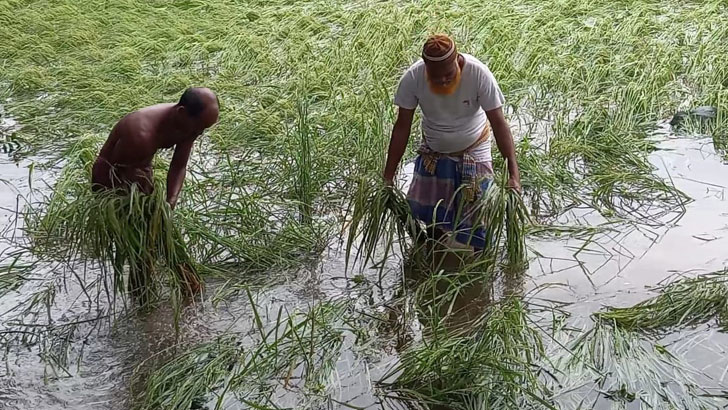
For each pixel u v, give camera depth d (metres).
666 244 5.14
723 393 3.76
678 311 4.35
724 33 8.94
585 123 6.77
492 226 4.79
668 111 7.26
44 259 5.18
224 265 5.08
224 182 6.09
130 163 4.50
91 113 7.64
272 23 10.30
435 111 4.91
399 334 4.38
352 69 8.38
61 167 6.68
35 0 11.68
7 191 6.26
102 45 9.79
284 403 3.81
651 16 9.94
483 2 10.75
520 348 4.01
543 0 10.72
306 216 5.55
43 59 9.33
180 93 8.14
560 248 5.16
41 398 3.94
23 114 7.75
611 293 4.65
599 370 3.94
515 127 7.14
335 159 6.23
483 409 3.64
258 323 4.10
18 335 4.45
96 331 4.46
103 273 4.98
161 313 4.59
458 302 4.65
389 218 5.01
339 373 4.04
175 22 10.39
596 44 8.84
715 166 6.21
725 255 4.98
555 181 5.92
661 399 3.73
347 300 4.64
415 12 10.27
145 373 4.11
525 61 8.44
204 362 4.09
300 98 7.50
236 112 7.34
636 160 6.21
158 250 4.55
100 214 4.41
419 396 3.79
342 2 11.41
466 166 5.00
